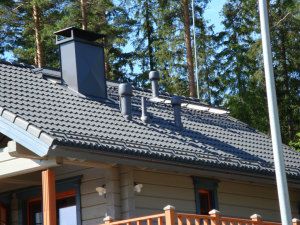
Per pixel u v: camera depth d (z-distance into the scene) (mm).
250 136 22000
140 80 37406
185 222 17297
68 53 18812
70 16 34438
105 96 19031
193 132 19641
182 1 34594
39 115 15484
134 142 16172
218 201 18359
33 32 35844
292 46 35531
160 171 17016
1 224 17391
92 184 16500
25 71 18578
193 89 33156
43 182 14828
